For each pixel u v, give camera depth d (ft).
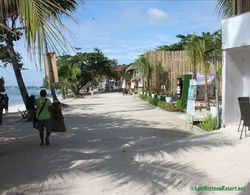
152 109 87.97
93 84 225.15
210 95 97.50
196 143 36.91
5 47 44.78
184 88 81.51
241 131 39.88
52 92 85.97
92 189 22.86
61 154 33.40
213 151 32.78
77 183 24.09
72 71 164.76
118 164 28.84
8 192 22.50
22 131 50.78
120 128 52.80
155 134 46.52
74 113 79.25
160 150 34.30
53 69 49.26
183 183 23.62
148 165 28.25
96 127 54.13
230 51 46.11
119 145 38.22
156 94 115.44
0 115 59.31
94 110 87.04
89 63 215.92
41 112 38.81
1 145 39.91
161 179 24.53
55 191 22.67
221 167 27.35
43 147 37.65
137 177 25.07
